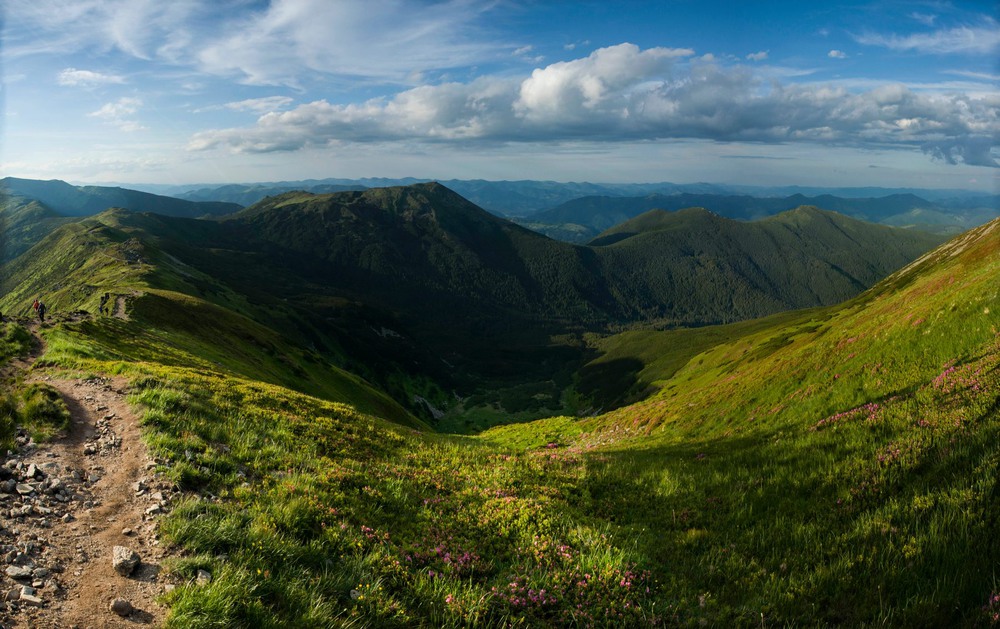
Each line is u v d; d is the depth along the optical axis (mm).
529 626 7688
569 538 10820
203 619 6355
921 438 13242
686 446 29516
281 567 8031
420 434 30594
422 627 7398
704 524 12656
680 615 8258
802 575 9094
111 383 20625
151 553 8109
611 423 61062
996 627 6484
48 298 151875
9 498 9273
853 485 12469
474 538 10664
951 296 27141
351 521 10117
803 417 25625
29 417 13828
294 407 24062
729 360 98625
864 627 7246
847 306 160250
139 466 11586
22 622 6180
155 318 69562
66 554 7844
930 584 7770
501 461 18922
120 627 6391
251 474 12359
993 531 8250
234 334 84000
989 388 13812
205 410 17406
